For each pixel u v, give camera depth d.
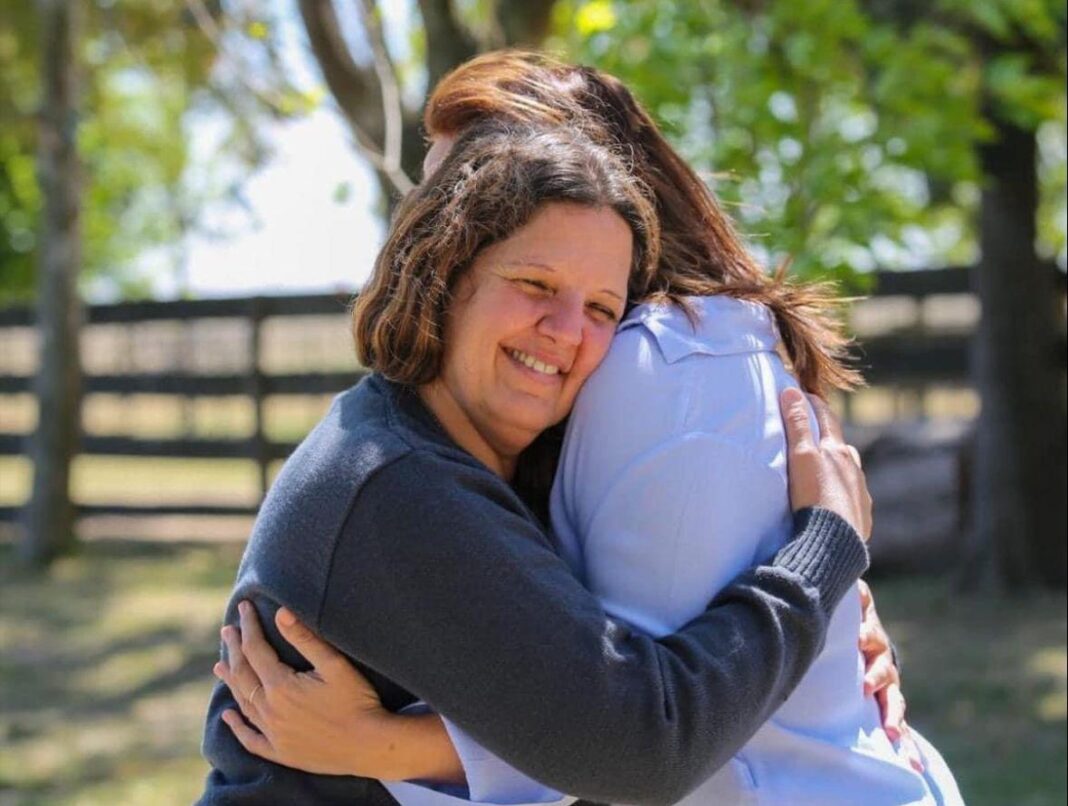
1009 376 10.04
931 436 10.89
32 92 15.80
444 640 1.95
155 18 11.09
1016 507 10.04
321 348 12.90
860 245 6.02
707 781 2.10
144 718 7.62
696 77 6.38
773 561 2.06
